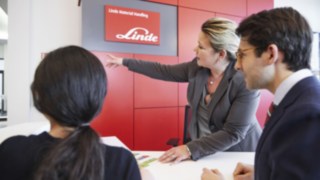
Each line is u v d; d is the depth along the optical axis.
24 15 2.61
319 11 4.82
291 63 0.66
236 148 1.42
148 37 2.85
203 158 1.30
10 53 2.60
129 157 0.58
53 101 0.50
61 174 0.48
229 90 1.29
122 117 2.73
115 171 0.55
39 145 0.52
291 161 0.53
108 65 1.88
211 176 0.92
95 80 0.53
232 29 1.24
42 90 0.51
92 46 2.55
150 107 2.89
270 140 0.61
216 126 1.40
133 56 2.76
